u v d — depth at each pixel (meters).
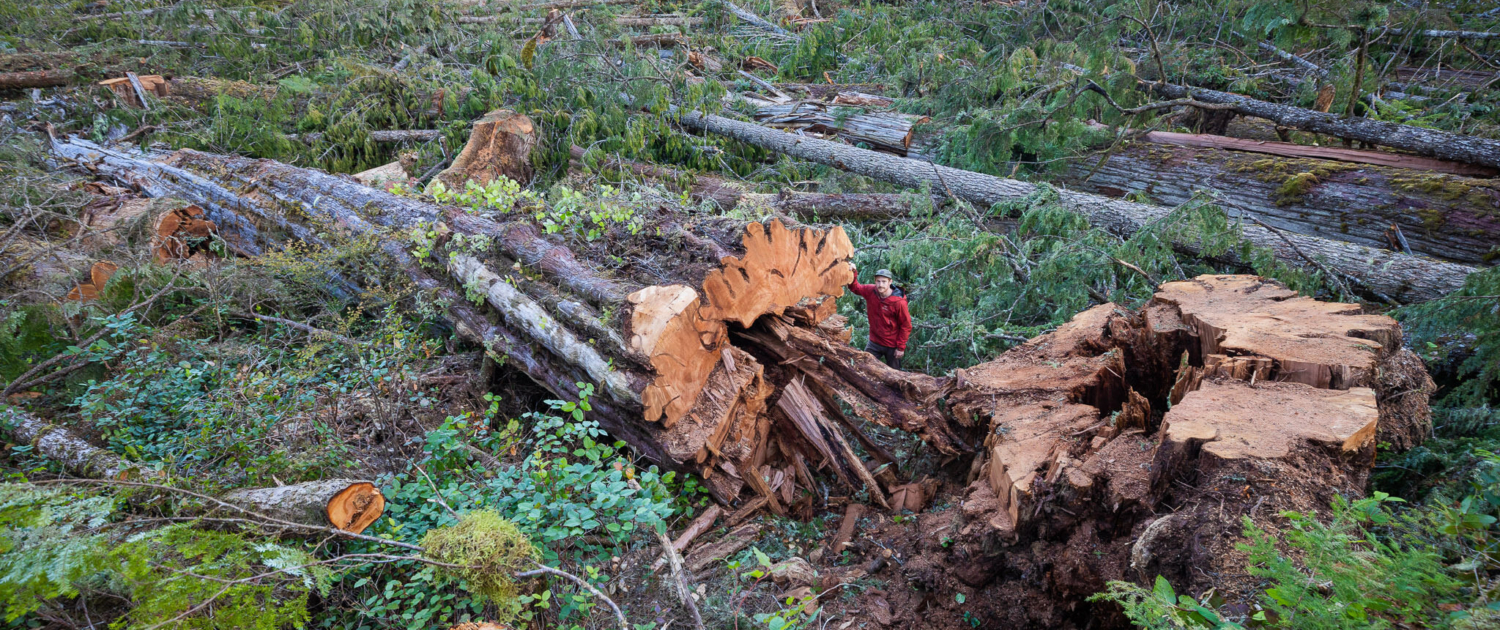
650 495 3.58
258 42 10.93
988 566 3.17
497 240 4.75
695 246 4.48
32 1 11.24
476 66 10.29
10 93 9.48
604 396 3.98
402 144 8.88
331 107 8.97
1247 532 2.18
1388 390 3.36
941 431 4.01
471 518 3.04
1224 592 2.33
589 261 4.59
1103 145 7.47
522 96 8.67
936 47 10.18
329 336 4.96
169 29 10.74
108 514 2.92
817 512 4.23
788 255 4.37
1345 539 2.08
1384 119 7.80
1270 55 9.57
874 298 5.21
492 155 7.70
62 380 4.79
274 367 4.97
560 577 3.27
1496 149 5.75
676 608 3.24
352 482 3.11
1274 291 4.08
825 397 4.48
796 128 9.12
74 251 5.95
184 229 6.47
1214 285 4.28
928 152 8.39
